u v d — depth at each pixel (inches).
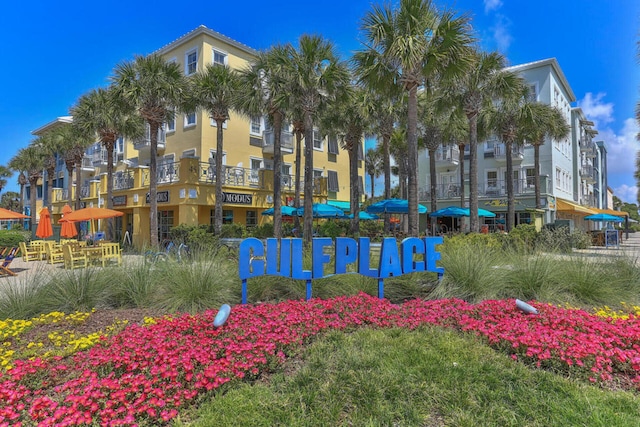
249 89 604.4
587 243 651.5
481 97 614.9
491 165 1149.1
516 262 267.7
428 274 278.2
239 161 906.7
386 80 468.8
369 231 917.8
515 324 165.5
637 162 995.9
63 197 1210.0
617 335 153.0
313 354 142.0
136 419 101.4
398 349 147.4
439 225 1170.0
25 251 618.5
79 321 200.1
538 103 816.3
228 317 175.2
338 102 610.5
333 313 194.2
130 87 611.5
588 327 163.6
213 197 749.9
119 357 131.3
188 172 712.4
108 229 815.7
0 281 341.4
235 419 102.1
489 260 267.3
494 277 248.8
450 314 189.8
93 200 989.8
